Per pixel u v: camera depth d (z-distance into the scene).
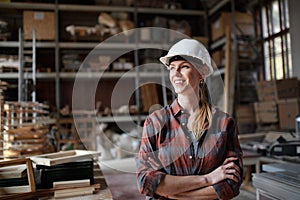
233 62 5.07
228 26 5.07
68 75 5.14
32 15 5.10
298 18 4.51
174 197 0.96
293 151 2.76
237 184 0.97
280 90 4.24
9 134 2.39
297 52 4.55
